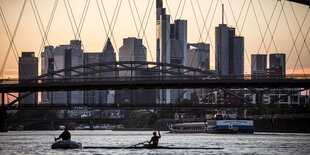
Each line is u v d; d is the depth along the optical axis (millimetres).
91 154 113500
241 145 146375
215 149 128875
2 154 118938
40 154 114688
